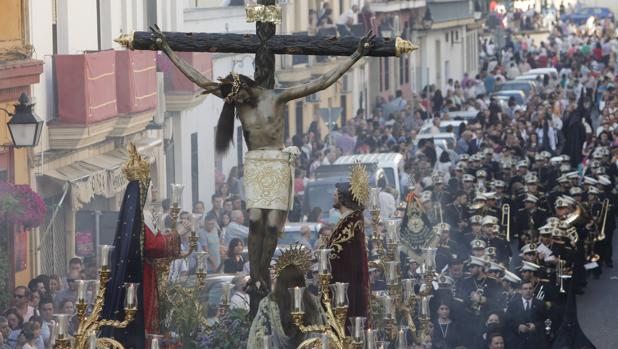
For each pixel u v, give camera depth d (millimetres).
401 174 66938
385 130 89250
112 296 20156
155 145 60719
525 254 46125
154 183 62281
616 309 53906
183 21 71500
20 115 40500
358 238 21609
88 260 41531
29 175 47781
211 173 71938
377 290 27125
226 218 53188
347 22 103438
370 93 120375
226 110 19625
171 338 21500
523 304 42562
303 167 72312
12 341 34156
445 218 57656
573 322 43062
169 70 62969
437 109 114875
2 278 39188
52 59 50438
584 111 98250
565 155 79125
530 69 143000
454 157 79812
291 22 96500
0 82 44656
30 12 48906
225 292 22172
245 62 75875
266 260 19125
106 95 52938
